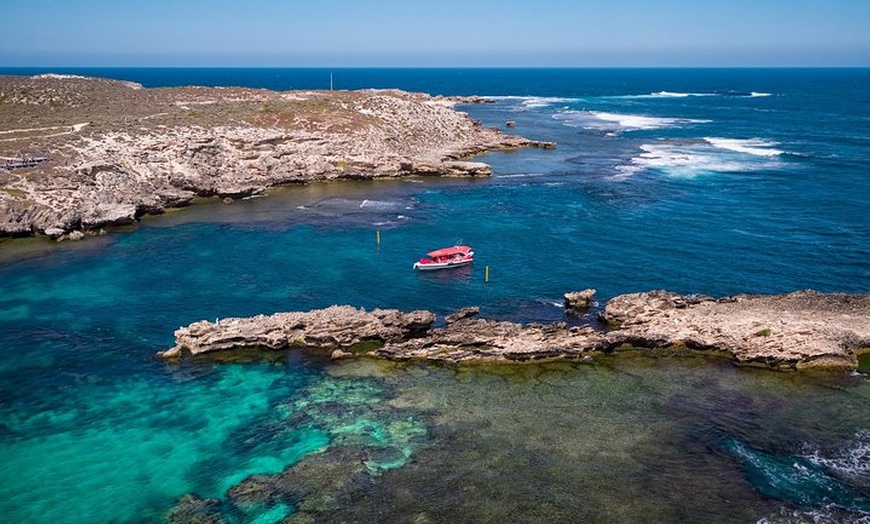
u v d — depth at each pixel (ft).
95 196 263.70
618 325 166.71
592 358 150.00
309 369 147.54
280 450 115.96
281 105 418.51
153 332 167.22
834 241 236.22
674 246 232.94
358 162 357.82
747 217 269.64
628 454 112.47
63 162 274.16
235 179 321.52
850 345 148.56
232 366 149.48
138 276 206.18
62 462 114.21
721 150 437.17
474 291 194.80
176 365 150.20
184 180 305.12
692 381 138.92
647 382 138.72
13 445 119.34
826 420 123.34
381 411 128.47
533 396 133.39
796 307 167.02
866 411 126.41
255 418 127.13
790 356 142.82
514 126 563.48
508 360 148.77
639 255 224.33
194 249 233.55
